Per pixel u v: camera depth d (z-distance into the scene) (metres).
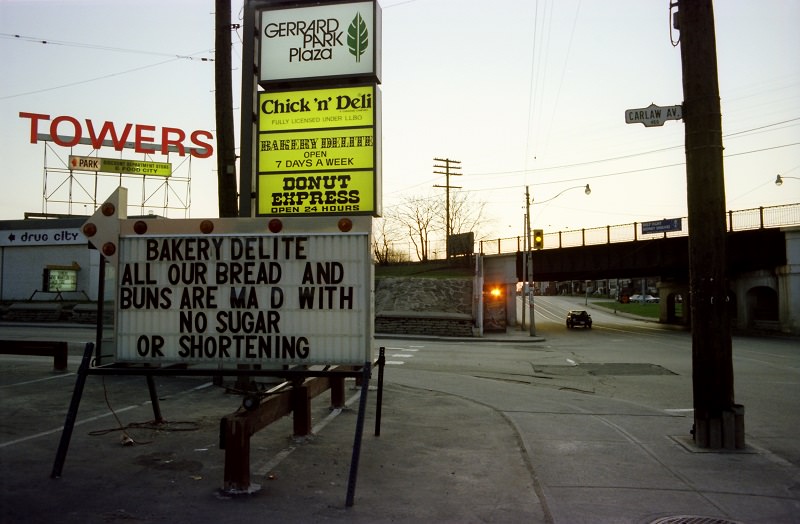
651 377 17.39
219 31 12.58
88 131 42.72
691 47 7.91
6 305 37.44
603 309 92.88
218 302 6.50
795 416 10.64
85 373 6.09
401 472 6.41
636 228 45.16
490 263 51.00
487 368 19.33
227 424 5.63
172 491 5.59
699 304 7.80
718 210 7.75
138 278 6.60
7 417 8.60
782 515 5.22
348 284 6.37
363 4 11.79
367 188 11.54
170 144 44.59
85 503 5.21
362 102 11.65
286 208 11.72
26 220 38.91
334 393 10.08
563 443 7.87
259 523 4.85
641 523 5.00
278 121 11.84
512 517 5.11
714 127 7.82
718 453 7.37
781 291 39.38
